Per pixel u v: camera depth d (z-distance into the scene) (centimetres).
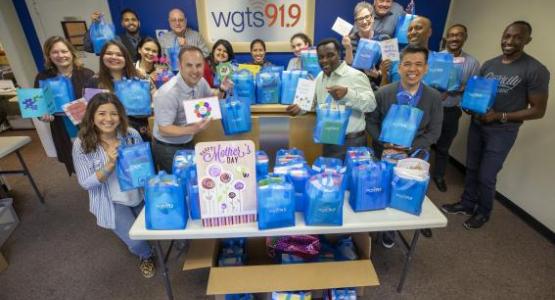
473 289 182
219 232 124
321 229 127
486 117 205
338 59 167
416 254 208
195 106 154
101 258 208
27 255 211
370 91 170
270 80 191
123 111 156
